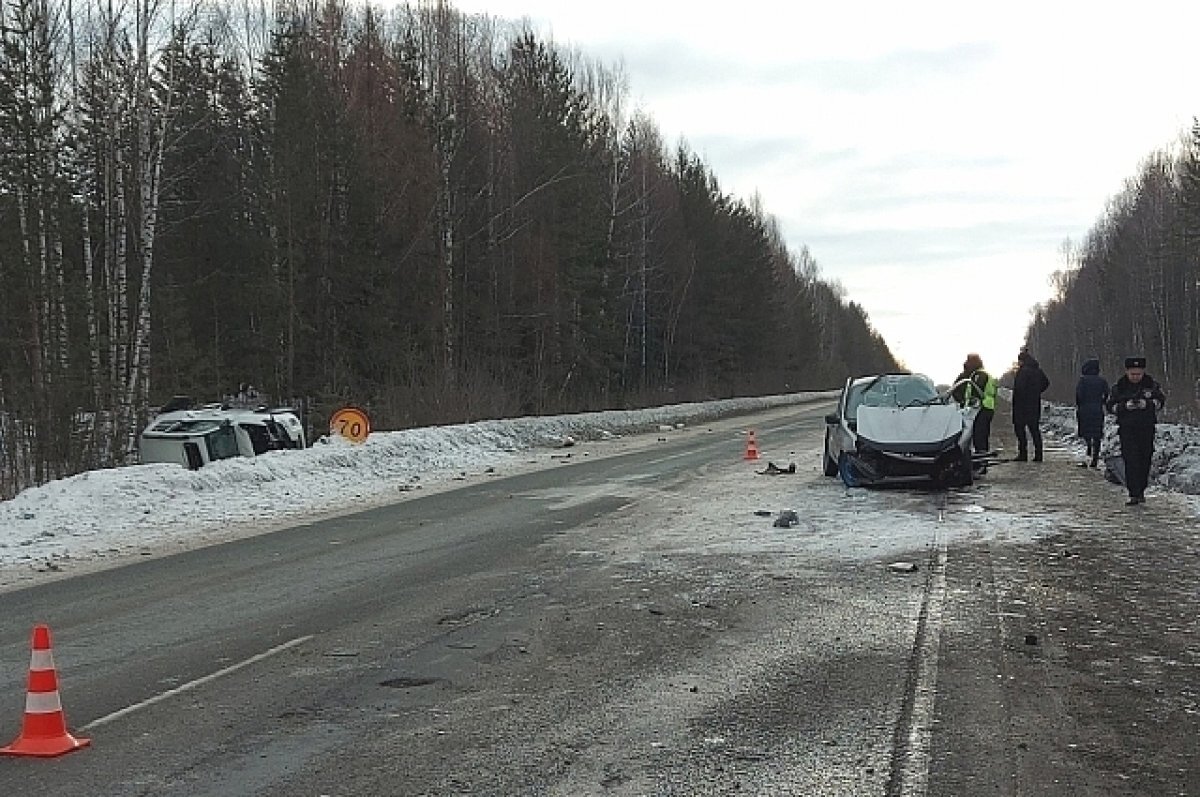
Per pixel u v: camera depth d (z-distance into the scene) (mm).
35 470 23688
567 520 14781
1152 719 6168
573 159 50906
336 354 40219
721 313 74438
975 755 5613
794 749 5730
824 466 19672
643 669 7309
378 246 41344
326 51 45438
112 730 6277
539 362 49406
